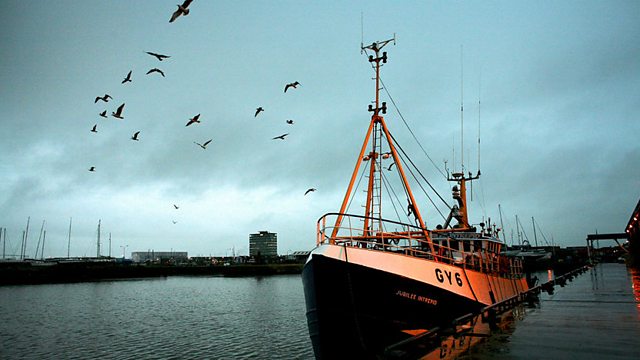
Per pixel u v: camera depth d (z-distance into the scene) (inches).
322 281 467.5
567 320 590.6
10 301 2324.1
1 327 1443.2
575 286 1146.0
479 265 679.7
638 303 756.0
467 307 573.0
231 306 1964.8
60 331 1348.4
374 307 473.4
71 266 4259.4
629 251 2293.3
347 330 466.6
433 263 547.8
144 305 2069.4
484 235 725.9
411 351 444.8
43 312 1838.1
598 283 1211.9
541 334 493.0
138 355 981.2
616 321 576.1
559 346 429.7
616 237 2479.1
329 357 478.0
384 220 524.7
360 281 469.4
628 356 386.6
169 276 4874.5
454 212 777.6
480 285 645.3
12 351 1062.4
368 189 659.4
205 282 3981.3
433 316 520.1
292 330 1275.8
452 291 551.5
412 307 500.4
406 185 634.8
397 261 500.4
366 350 460.4
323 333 473.7
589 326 542.3
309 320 508.1
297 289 3034.0
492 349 421.4
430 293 521.0
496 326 545.0
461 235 697.0
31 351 1059.9
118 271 4404.5
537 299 800.9
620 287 1064.2
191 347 1051.3
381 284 479.8
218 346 1054.4
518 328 535.2
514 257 977.5
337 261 465.7
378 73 676.7
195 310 1835.6
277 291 2866.6
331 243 510.6
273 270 5255.9
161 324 1450.5
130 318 1621.6
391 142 654.5
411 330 494.9
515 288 896.9
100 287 3376.0
